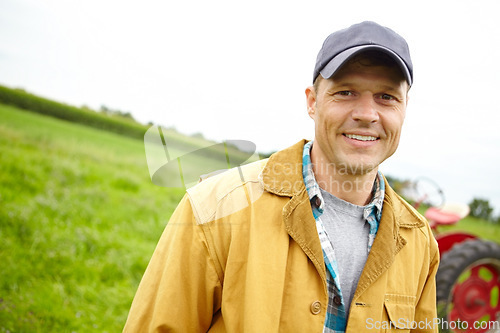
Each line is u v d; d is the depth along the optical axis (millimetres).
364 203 1349
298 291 1171
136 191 5652
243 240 1207
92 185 5355
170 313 1197
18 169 5035
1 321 2693
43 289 3123
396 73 1194
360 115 1186
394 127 1236
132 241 4238
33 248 3586
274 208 1237
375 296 1242
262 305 1139
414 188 3584
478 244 3297
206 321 1268
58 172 5379
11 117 6836
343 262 1276
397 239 1340
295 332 1155
